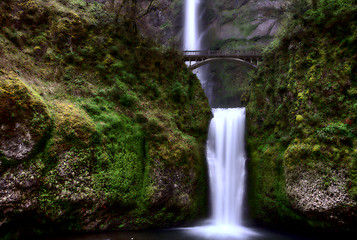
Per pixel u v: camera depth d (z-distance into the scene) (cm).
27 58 1001
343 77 990
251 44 3944
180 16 4528
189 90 1495
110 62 1256
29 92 823
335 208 854
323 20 1134
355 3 1045
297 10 1246
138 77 1316
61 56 1127
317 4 1199
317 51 1127
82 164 865
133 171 1018
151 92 1306
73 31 1220
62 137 852
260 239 1015
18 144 747
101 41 1289
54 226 805
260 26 3972
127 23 1482
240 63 2766
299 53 1211
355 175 827
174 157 1141
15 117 758
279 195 1105
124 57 1334
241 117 1544
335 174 878
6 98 755
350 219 829
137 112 1170
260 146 1353
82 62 1180
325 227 930
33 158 773
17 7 1085
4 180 705
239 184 1368
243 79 3841
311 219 957
